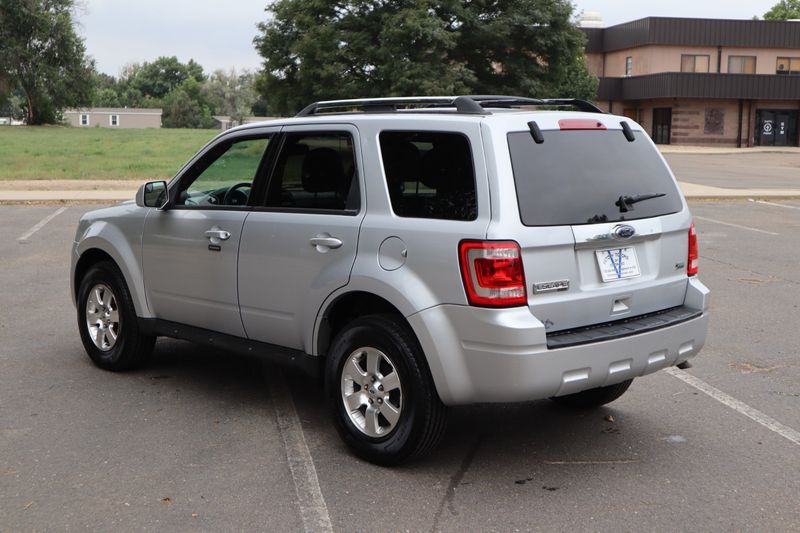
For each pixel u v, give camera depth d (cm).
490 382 425
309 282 498
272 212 527
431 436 451
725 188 2488
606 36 5950
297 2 3931
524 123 447
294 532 390
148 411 558
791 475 464
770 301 941
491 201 426
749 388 627
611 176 470
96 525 395
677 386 632
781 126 5519
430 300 439
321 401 586
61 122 8156
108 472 457
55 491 432
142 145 4497
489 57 4078
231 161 569
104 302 648
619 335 445
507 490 440
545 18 3878
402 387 452
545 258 432
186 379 632
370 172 478
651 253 486
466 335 429
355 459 481
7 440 502
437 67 3659
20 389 602
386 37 3612
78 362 672
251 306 538
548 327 435
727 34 5531
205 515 407
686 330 485
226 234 547
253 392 604
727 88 5269
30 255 1188
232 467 466
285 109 4194
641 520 406
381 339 458
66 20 7456
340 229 483
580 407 577
